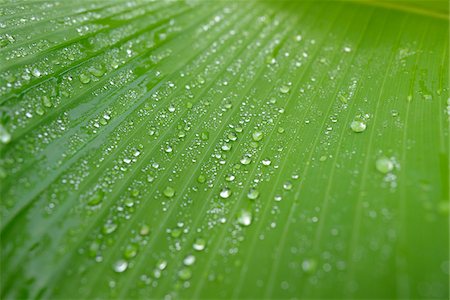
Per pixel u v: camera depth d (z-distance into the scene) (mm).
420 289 106
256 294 112
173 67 157
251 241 119
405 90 142
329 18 177
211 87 153
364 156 128
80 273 115
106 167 130
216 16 183
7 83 134
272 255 116
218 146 138
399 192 119
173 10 181
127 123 139
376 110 138
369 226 115
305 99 148
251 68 160
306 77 155
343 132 135
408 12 172
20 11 155
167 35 168
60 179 124
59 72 142
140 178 130
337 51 162
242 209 125
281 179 129
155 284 116
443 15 168
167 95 149
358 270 110
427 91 141
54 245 117
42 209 120
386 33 166
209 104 148
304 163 131
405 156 125
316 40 169
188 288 115
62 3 165
